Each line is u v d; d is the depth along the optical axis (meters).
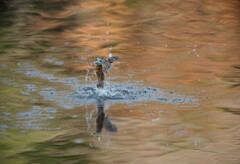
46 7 54.50
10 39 37.00
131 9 53.66
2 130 15.55
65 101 19.44
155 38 38.12
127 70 26.05
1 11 51.94
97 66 21.28
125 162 12.85
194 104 19.06
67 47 34.09
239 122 16.58
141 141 14.55
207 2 58.56
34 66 27.12
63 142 14.48
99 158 13.17
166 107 18.61
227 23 45.69
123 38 38.06
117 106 18.72
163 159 13.05
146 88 21.81
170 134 15.23
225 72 25.69
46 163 12.79
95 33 40.34
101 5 56.12
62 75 24.77
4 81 23.05
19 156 13.32
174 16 49.44
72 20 46.91
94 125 16.17
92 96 20.27
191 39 37.56
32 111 17.88
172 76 24.55
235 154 13.48
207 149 13.79
